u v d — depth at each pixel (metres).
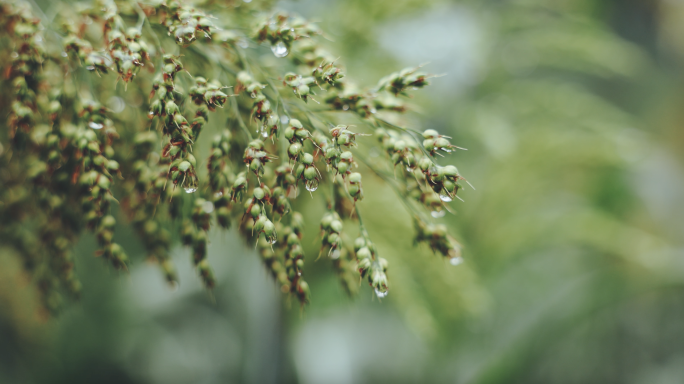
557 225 0.76
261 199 0.42
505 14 0.78
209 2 0.49
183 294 0.96
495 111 0.75
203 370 0.93
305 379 0.71
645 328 1.02
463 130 0.72
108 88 0.49
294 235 0.43
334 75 0.42
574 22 0.80
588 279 0.81
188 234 0.45
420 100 0.64
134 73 0.43
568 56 0.79
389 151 0.43
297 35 0.44
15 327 0.84
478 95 0.77
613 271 0.79
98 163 0.44
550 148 0.72
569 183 0.88
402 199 0.46
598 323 0.98
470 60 0.71
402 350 0.87
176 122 0.42
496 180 0.75
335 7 0.65
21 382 0.86
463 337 0.78
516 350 0.76
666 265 0.75
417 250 0.57
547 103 0.76
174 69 0.42
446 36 0.71
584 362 0.97
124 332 0.96
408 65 0.67
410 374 0.84
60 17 0.48
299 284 0.43
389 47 0.68
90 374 0.92
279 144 0.46
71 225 0.48
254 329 0.71
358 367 0.83
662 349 1.01
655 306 1.04
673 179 1.11
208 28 0.43
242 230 0.47
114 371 0.94
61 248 0.48
